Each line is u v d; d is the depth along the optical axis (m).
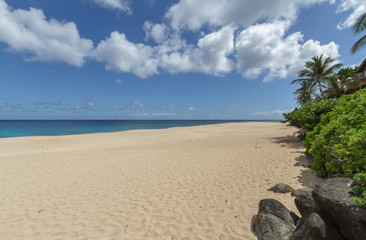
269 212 3.51
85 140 20.59
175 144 16.11
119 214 4.36
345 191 2.88
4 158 11.16
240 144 13.85
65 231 3.73
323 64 24.12
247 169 7.31
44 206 4.87
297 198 3.88
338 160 4.25
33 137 23.70
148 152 12.57
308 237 2.69
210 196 5.13
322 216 2.95
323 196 2.96
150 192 5.63
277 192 4.96
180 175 7.16
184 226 3.78
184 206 4.64
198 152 11.75
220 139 17.94
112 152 12.85
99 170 8.32
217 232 3.53
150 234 3.56
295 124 12.76
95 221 4.08
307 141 7.44
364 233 2.34
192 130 31.53
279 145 12.08
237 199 4.82
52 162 9.99
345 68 27.00
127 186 6.22
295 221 3.58
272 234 3.08
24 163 9.80
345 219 2.58
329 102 10.79
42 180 7.02
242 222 3.79
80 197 5.41
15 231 3.78
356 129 4.17
